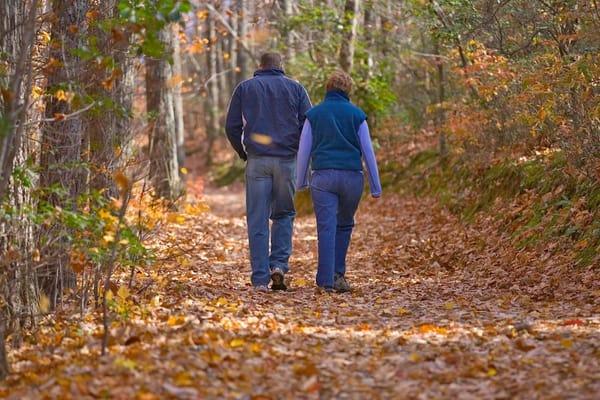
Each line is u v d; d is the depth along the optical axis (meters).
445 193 22.73
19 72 7.26
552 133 16.58
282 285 12.31
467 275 14.06
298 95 12.26
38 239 9.35
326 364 7.53
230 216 31.47
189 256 16.34
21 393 6.68
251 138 12.10
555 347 7.92
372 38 30.14
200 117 71.44
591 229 13.36
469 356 7.67
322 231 12.05
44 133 9.82
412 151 29.91
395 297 11.94
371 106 29.16
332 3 31.81
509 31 17.86
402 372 7.24
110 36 9.53
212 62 48.69
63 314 9.51
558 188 15.76
